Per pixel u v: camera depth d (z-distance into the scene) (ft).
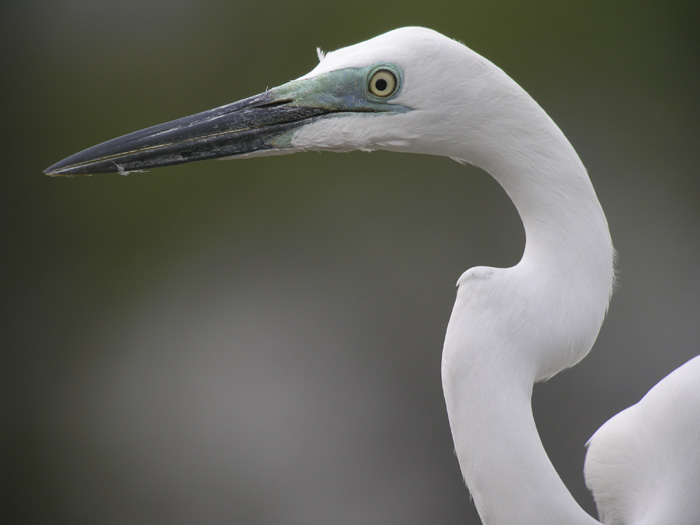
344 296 25.44
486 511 8.38
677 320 23.66
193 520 20.26
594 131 28.99
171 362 24.23
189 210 28.43
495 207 27.20
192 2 31.83
